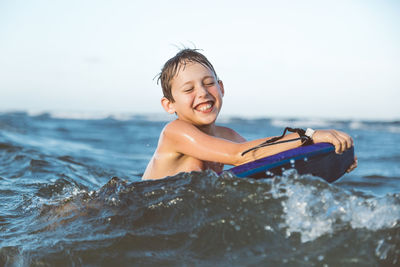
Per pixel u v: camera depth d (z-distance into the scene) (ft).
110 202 7.39
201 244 5.74
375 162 17.56
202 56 8.82
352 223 5.60
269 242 5.53
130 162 19.17
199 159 8.37
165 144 8.53
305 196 6.04
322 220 5.68
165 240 5.96
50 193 10.40
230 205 6.26
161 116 114.11
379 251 5.17
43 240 6.51
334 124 66.74
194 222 6.19
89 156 20.31
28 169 14.29
